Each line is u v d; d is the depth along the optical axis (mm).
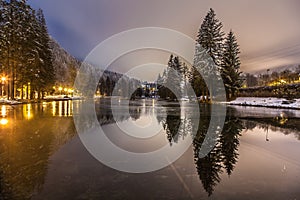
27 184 2963
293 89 25203
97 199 2572
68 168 3643
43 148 4926
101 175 3355
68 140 5820
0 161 3947
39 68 27031
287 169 3764
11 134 6520
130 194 2717
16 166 3691
